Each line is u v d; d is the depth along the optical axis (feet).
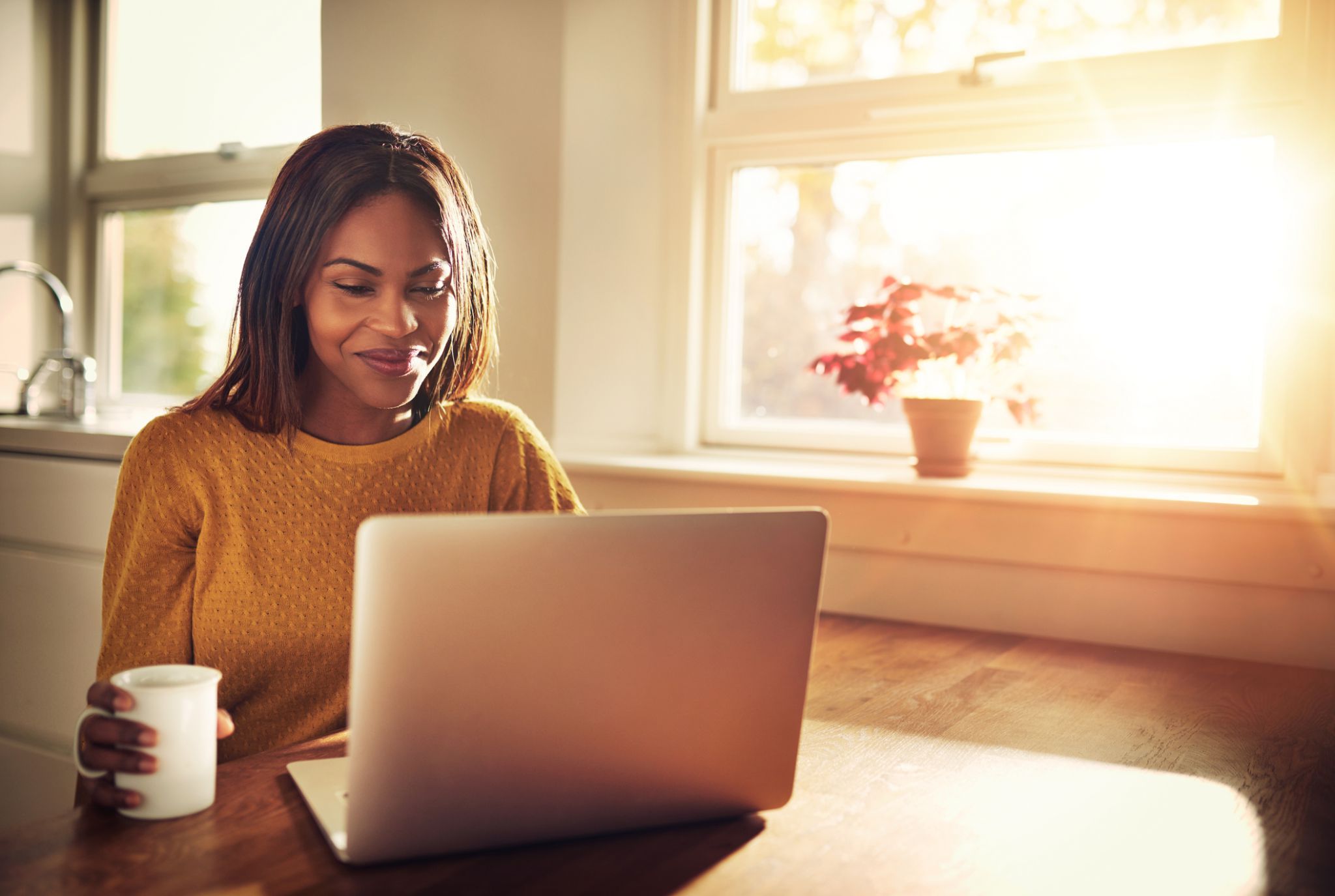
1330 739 3.40
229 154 8.59
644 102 6.70
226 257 8.77
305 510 3.44
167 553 3.39
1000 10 6.00
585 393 6.74
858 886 2.19
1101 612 5.00
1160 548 4.84
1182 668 4.46
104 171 9.23
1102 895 2.19
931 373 5.92
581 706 2.24
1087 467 5.83
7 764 7.00
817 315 6.59
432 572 2.07
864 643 4.79
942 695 3.84
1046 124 5.84
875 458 6.36
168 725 2.38
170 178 8.85
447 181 3.42
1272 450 5.42
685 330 6.75
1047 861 2.35
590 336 6.72
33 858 2.18
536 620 2.17
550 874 2.18
